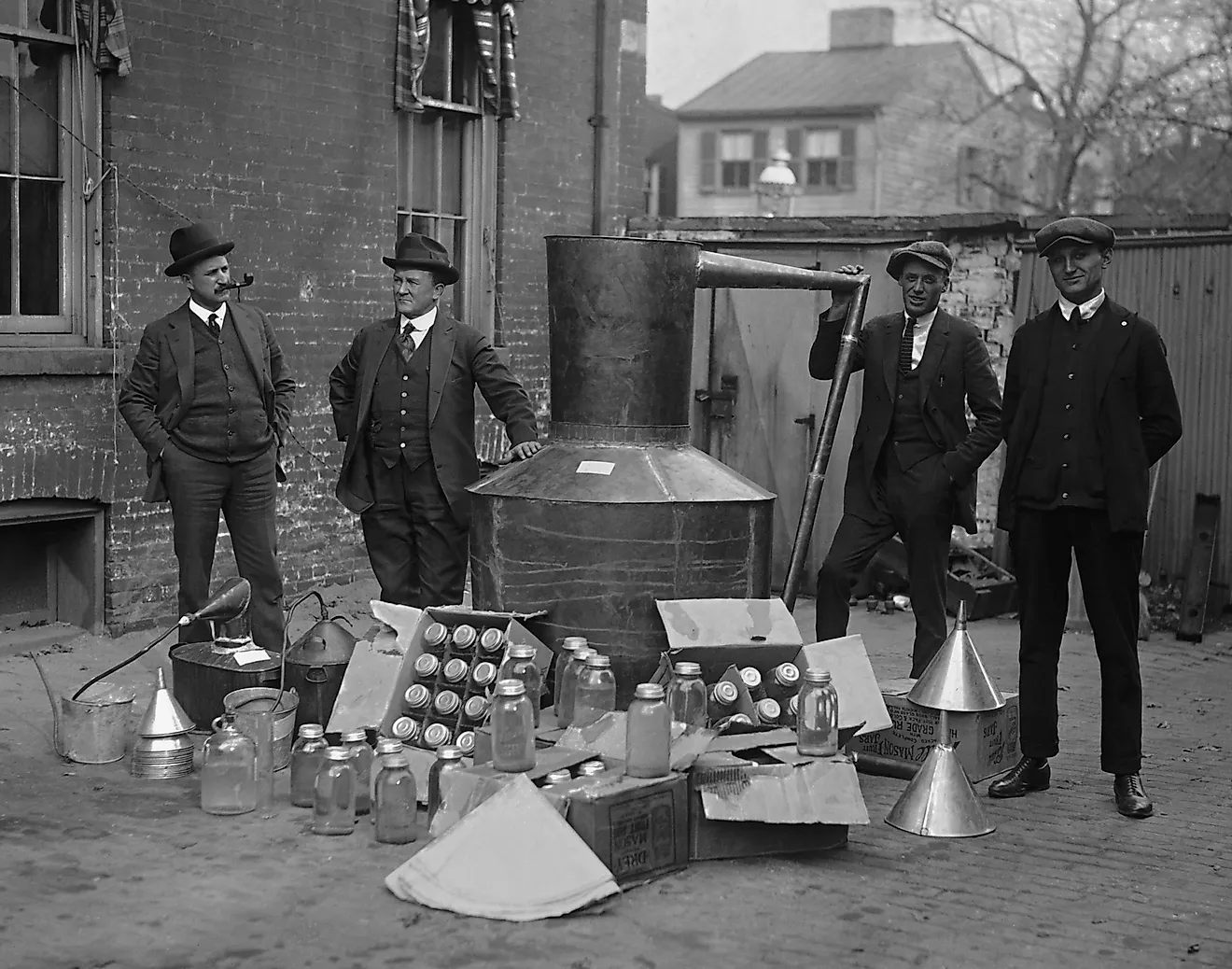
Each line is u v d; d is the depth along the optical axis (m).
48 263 7.93
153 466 6.99
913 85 43.28
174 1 8.32
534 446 6.34
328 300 9.45
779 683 5.50
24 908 4.38
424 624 5.77
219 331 7.02
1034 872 4.94
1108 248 5.70
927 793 5.36
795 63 46.09
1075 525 5.72
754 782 4.91
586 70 11.39
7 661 7.58
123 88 8.10
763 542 6.03
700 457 6.14
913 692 6.01
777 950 4.20
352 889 4.57
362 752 5.36
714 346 10.96
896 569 10.26
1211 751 6.65
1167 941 4.38
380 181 9.72
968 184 40.53
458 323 6.98
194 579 7.04
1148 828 5.46
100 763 5.92
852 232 10.52
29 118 7.81
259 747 5.46
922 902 4.63
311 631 6.20
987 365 6.65
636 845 4.70
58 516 7.97
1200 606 9.48
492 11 10.48
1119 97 25.19
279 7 8.95
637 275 5.96
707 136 45.78
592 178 11.53
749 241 10.93
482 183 10.74
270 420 7.25
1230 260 9.81
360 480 6.99
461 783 4.86
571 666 5.46
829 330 6.96
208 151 8.59
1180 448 10.09
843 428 10.59
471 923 4.32
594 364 6.00
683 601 5.60
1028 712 5.86
